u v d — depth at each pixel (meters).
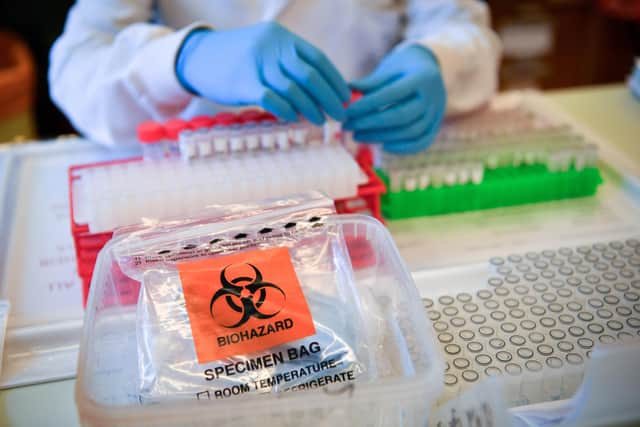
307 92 0.74
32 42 2.06
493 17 2.22
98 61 0.92
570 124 1.00
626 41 2.32
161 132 0.73
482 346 0.52
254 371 0.45
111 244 0.52
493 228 0.74
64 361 0.56
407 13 1.13
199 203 0.64
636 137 0.97
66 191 0.86
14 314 0.62
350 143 0.82
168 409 0.38
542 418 0.44
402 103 0.81
